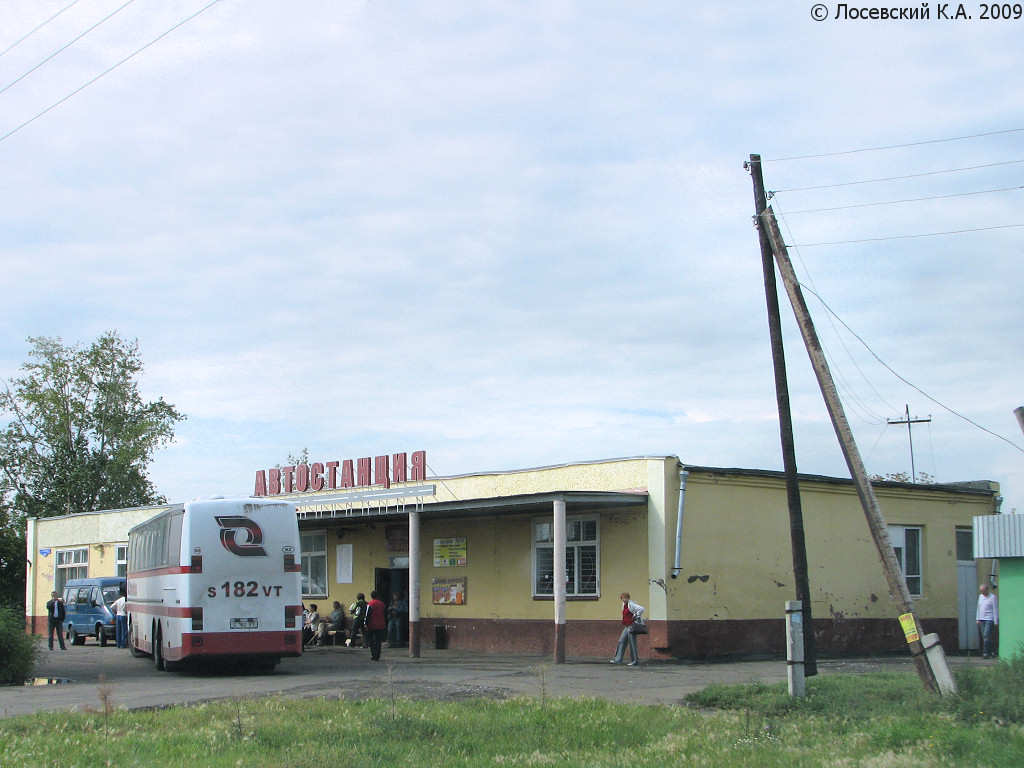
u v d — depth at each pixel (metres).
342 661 24.47
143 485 66.25
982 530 17.77
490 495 28.14
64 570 47.66
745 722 12.48
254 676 20.41
